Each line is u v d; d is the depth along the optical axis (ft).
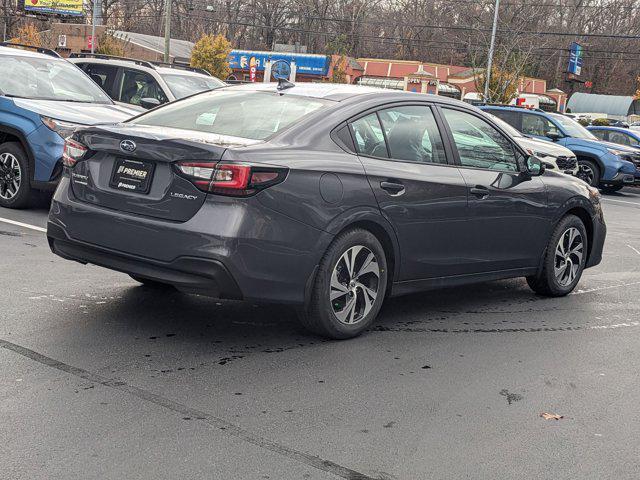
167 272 15.02
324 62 187.52
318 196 15.61
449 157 18.88
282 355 15.65
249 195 14.70
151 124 17.24
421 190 17.71
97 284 20.02
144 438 11.43
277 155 15.28
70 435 11.34
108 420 11.95
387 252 17.57
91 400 12.66
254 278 14.92
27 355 14.49
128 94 41.09
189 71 43.83
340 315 16.66
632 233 40.29
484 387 14.76
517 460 11.64
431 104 19.01
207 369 14.52
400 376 14.99
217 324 17.43
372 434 12.20
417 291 18.47
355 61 212.84
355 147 16.83
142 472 10.40
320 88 18.26
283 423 12.35
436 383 14.78
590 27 271.08
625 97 234.79
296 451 11.39
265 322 17.88
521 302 22.18
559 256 22.70
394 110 18.02
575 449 12.18
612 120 217.77
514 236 20.68
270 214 14.94
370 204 16.57
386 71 211.82
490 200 19.54
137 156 15.44
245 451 11.25
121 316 17.43
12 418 11.76
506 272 20.95
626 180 66.74
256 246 14.79
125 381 13.61
